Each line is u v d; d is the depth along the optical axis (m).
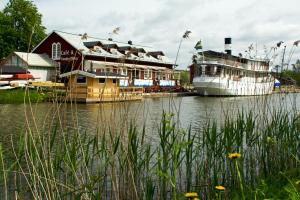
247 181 7.21
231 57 48.53
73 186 5.74
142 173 6.34
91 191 5.14
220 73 46.12
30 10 54.41
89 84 30.17
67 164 5.68
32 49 46.53
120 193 6.03
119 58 6.40
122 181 6.20
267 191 5.34
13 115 19.73
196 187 6.47
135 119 7.55
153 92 43.28
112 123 6.35
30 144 5.46
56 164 5.91
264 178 6.58
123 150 6.14
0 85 30.83
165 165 5.73
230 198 5.97
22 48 54.44
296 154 7.55
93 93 30.19
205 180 6.67
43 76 44.00
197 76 47.53
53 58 45.53
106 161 5.98
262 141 8.02
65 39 44.41
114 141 6.25
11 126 15.95
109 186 7.00
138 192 6.11
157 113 21.95
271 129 8.33
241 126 7.41
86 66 40.75
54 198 5.10
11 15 54.69
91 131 14.44
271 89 11.71
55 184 5.15
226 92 46.56
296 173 6.41
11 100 26.52
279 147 7.86
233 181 6.42
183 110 25.88
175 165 4.52
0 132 14.44
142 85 45.31
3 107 23.81
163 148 5.70
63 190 5.93
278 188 5.70
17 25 54.97
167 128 5.63
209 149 6.95
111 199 5.94
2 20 54.06
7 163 7.71
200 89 46.91
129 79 8.92
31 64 42.12
